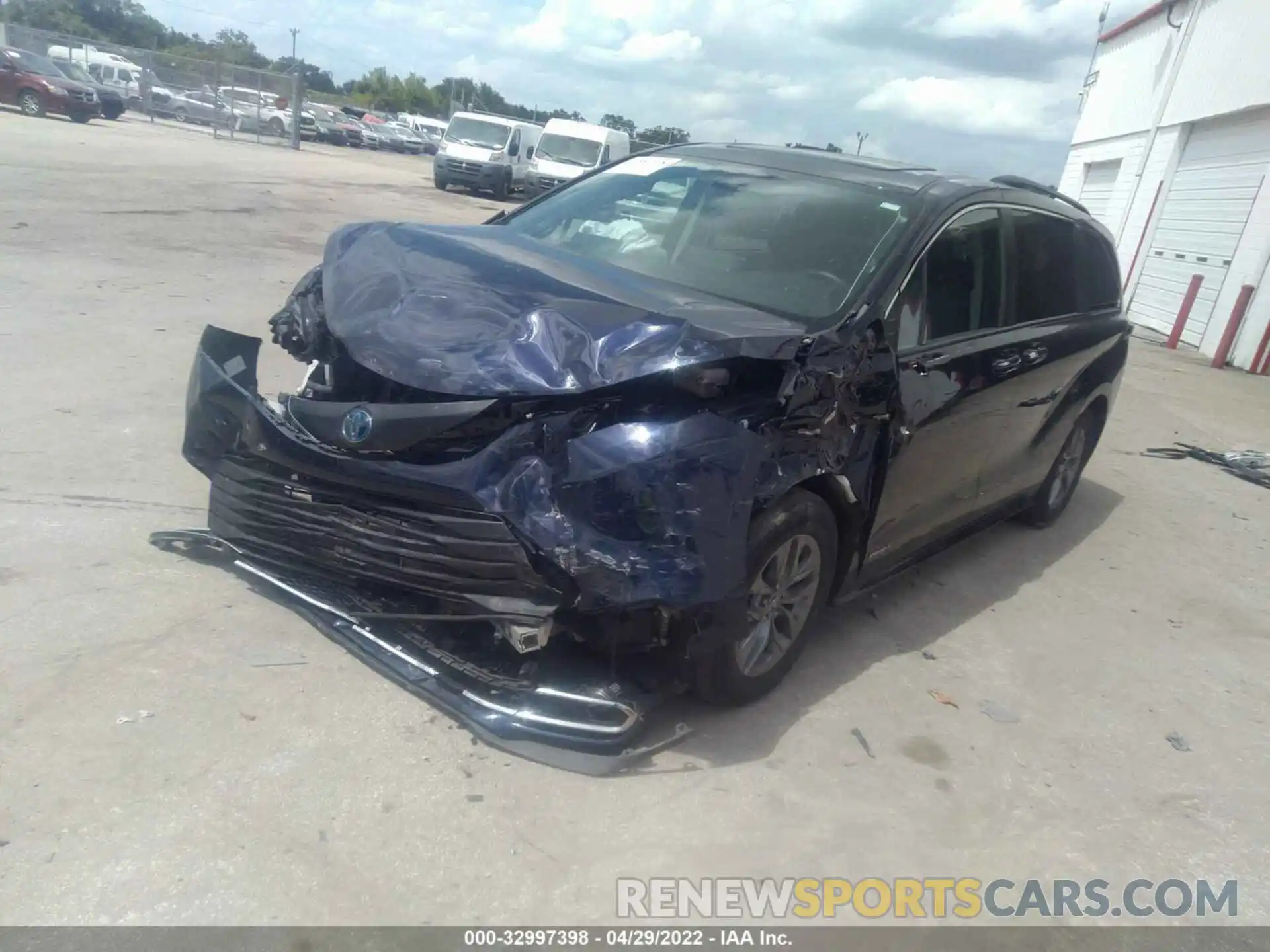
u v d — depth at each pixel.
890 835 3.15
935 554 4.98
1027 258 5.11
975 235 4.62
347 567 3.43
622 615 3.08
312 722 3.21
